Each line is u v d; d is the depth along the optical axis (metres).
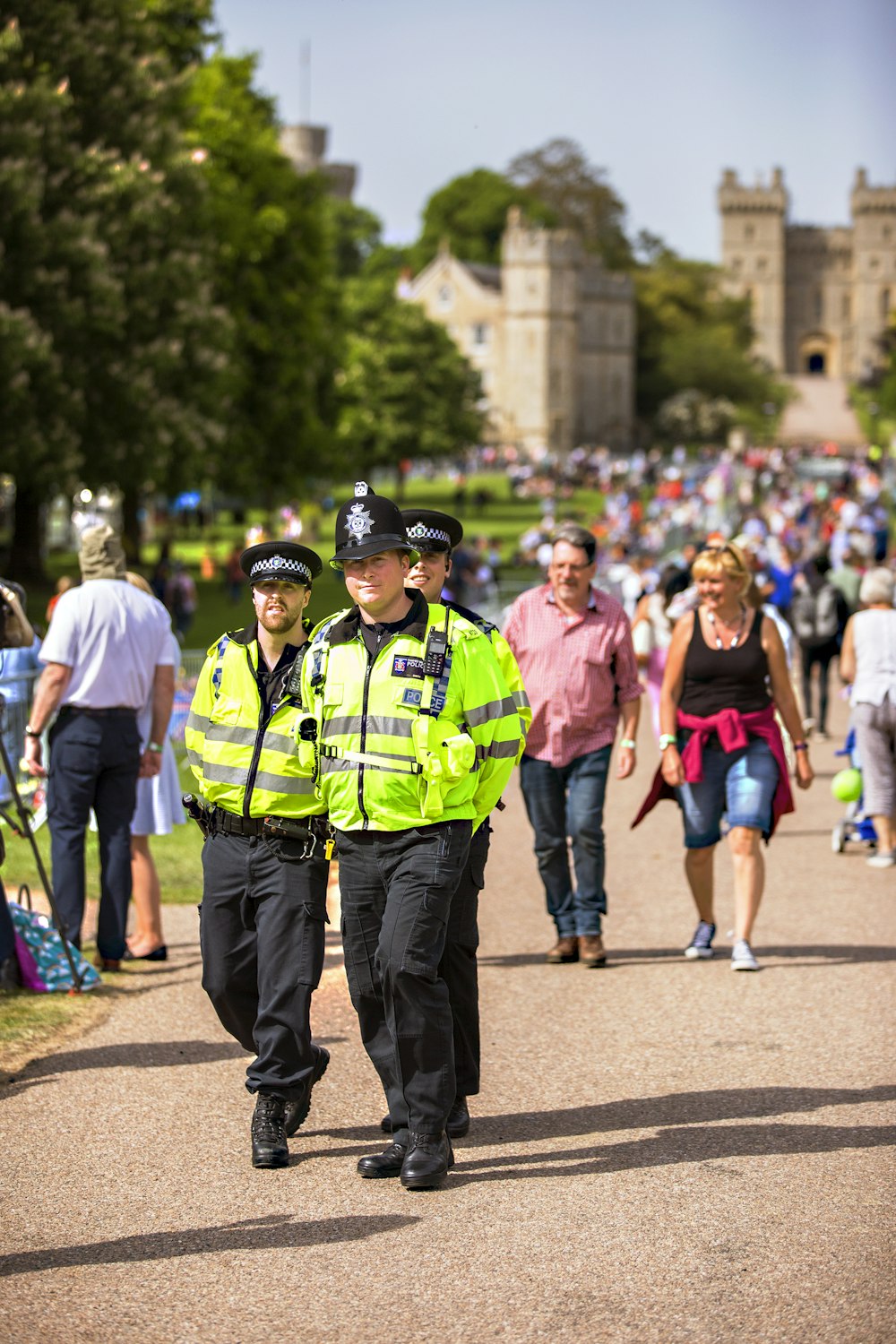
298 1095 14.94
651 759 46.56
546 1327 11.34
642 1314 11.52
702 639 22.22
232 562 114.50
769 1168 14.44
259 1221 13.32
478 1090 15.48
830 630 48.03
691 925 25.03
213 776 15.08
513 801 38.75
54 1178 14.28
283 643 15.23
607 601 22.48
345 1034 18.94
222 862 15.20
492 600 83.12
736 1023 19.19
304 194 131.88
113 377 84.00
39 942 20.83
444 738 13.98
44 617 88.56
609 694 22.38
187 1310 11.64
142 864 22.38
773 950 23.14
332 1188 14.09
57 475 80.69
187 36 120.62
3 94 76.19
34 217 77.00
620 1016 19.56
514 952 23.16
